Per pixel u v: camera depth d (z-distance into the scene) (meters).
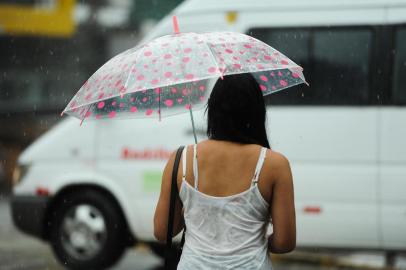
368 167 19.48
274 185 8.23
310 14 20.08
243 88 8.48
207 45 9.02
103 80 9.21
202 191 8.27
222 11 20.62
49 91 62.56
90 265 21.55
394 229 19.36
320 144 19.83
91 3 63.06
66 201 21.88
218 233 8.16
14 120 57.81
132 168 21.27
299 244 20.05
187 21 20.88
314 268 23.06
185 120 20.84
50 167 22.00
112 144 21.48
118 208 21.64
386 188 19.36
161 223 8.63
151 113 10.16
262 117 8.59
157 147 21.05
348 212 19.61
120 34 63.44
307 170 19.84
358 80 19.73
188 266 8.18
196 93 10.47
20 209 22.25
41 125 58.09
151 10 57.59
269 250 8.48
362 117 19.59
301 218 19.91
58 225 21.95
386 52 19.56
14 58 63.06
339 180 19.62
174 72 8.74
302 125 19.95
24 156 22.45
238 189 8.19
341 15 19.89
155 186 21.02
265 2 20.39
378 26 19.64
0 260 23.48
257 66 8.89
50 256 24.33
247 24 20.44
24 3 47.06
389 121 19.42
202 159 8.38
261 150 8.33
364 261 23.75
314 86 19.98
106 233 21.48
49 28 47.53
